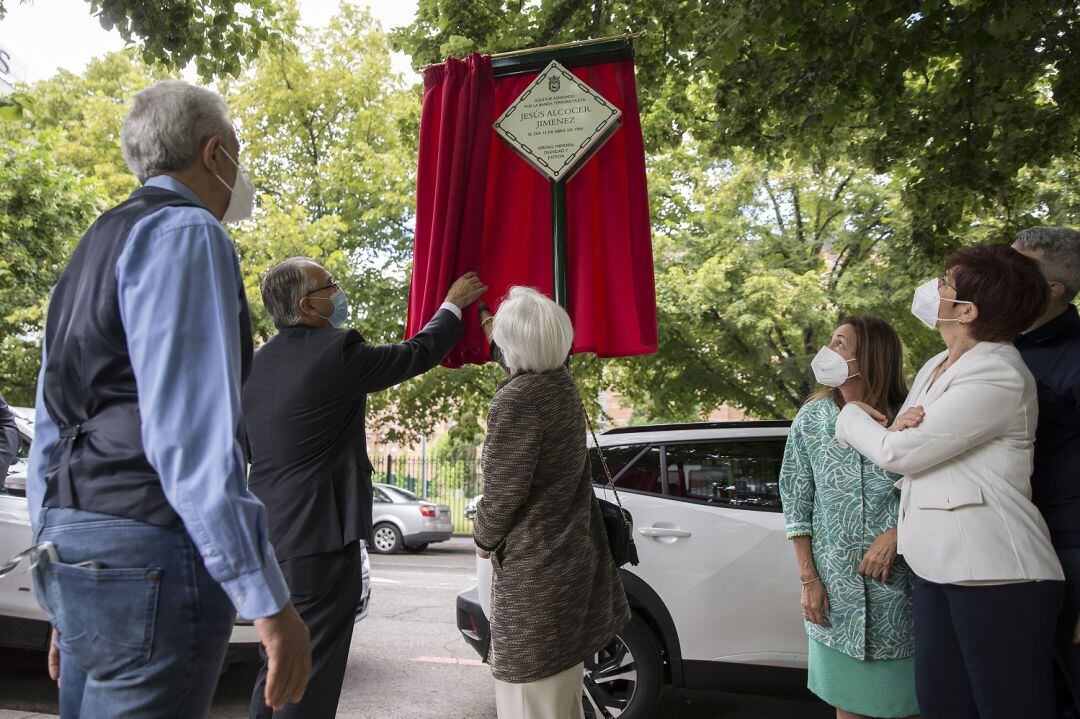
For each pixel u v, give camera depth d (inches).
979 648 88.9
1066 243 102.9
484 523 91.0
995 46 233.8
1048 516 94.4
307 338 106.6
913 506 95.3
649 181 610.5
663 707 190.7
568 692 90.5
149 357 55.9
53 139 552.1
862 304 532.4
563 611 89.8
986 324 94.4
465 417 731.4
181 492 53.7
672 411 636.7
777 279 542.6
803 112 294.7
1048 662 88.4
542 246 124.1
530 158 117.6
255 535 55.0
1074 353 95.9
